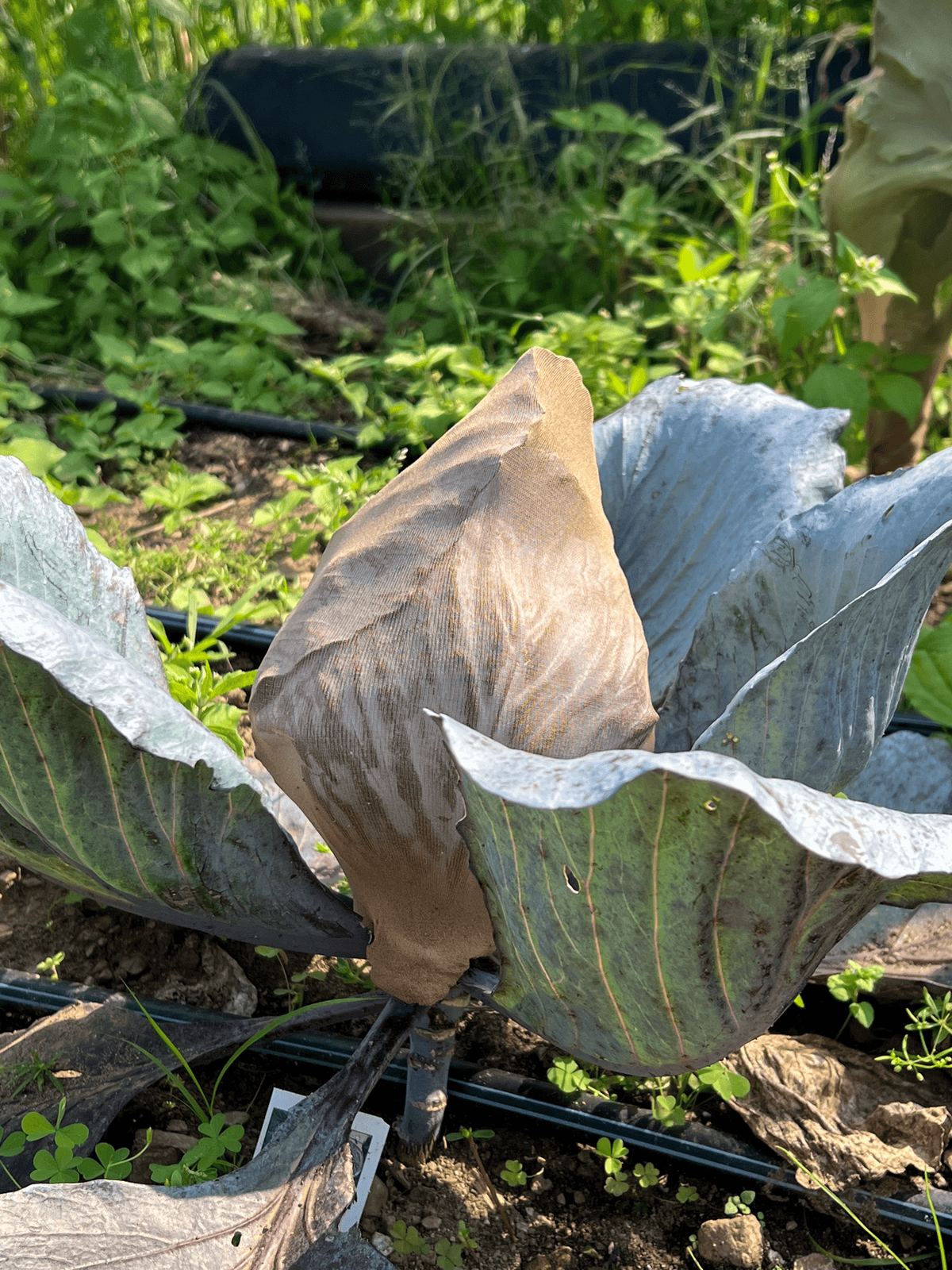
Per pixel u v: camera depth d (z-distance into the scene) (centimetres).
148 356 453
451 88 533
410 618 154
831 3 545
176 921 179
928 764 224
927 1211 179
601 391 390
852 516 180
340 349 499
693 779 109
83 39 574
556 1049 210
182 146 533
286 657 161
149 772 148
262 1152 166
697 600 215
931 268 329
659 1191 191
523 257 488
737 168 510
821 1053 202
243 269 543
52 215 516
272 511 339
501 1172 192
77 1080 187
